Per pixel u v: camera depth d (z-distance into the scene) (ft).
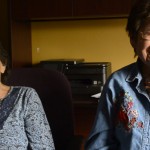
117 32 8.31
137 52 3.11
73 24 8.55
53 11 7.43
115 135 3.28
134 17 2.99
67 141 5.25
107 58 8.48
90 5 7.23
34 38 8.80
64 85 5.37
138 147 3.06
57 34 8.69
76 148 4.55
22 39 8.23
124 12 7.07
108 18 8.25
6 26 8.54
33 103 4.66
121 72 3.38
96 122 3.39
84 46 8.57
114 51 8.41
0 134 4.38
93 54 8.55
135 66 3.32
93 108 6.97
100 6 7.18
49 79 5.44
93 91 7.36
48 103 5.38
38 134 4.53
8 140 4.36
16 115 4.53
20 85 5.50
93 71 7.37
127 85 3.24
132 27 3.04
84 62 8.00
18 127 4.49
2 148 4.31
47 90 5.41
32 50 8.84
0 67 4.83
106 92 3.33
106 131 3.33
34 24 8.75
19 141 4.43
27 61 8.55
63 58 8.75
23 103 4.65
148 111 3.11
